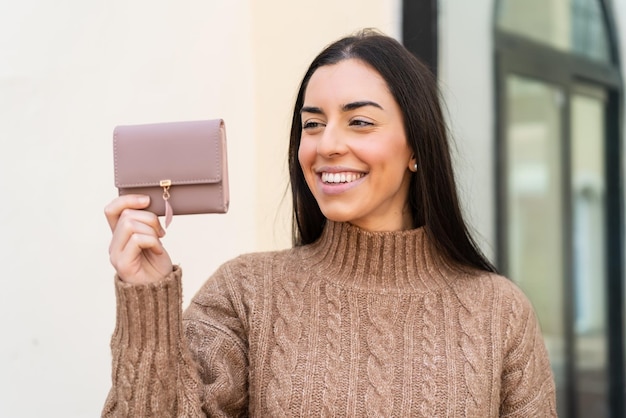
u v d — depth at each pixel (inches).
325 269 73.5
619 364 167.2
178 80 111.3
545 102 152.0
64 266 99.6
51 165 99.0
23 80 97.0
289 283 72.5
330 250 73.9
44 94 98.7
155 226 62.2
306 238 78.4
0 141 95.5
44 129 98.6
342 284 72.6
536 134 150.6
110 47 104.1
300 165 76.6
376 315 71.3
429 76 73.2
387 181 69.3
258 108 121.1
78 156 101.3
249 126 119.9
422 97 71.5
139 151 63.1
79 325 100.6
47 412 97.7
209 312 71.8
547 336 154.9
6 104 95.9
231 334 70.2
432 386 68.6
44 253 98.0
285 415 67.0
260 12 121.1
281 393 67.6
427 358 69.9
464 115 133.7
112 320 103.7
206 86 114.6
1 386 94.6
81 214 101.3
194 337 69.5
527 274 149.2
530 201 149.9
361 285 72.7
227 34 117.3
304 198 77.6
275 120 121.6
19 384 95.7
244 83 119.5
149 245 60.8
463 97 133.5
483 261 77.6
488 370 70.6
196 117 113.3
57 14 99.7
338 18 120.6
